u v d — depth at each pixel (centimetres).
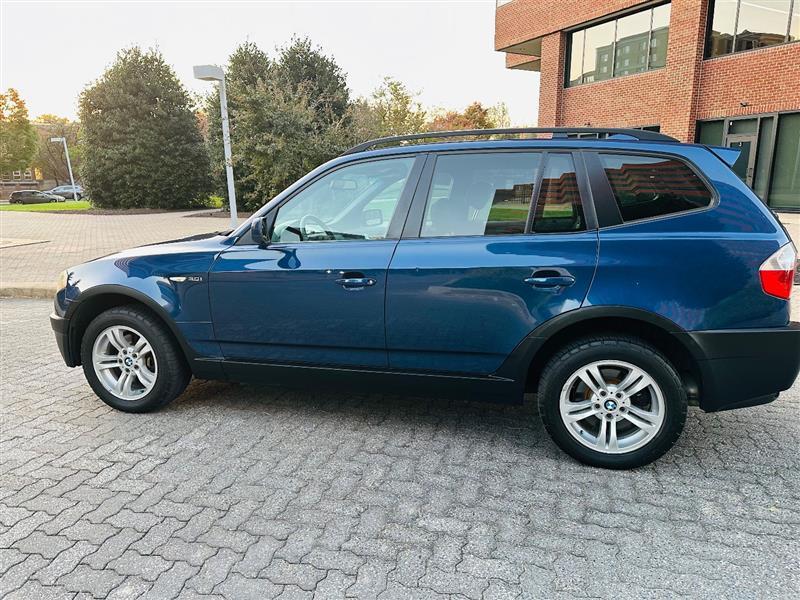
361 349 334
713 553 239
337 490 292
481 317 309
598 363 299
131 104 2936
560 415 309
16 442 351
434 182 329
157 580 226
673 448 334
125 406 390
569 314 296
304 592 219
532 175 316
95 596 217
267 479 303
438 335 317
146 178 2994
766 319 284
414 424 370
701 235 288
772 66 1491
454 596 216
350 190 344
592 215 303
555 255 299
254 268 345
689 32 1653
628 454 303
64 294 390
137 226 1994
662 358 290
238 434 358
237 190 2464
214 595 218
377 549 244
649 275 288
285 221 353
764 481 296
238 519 267
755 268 281
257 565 235
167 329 378
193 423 375
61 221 2281
